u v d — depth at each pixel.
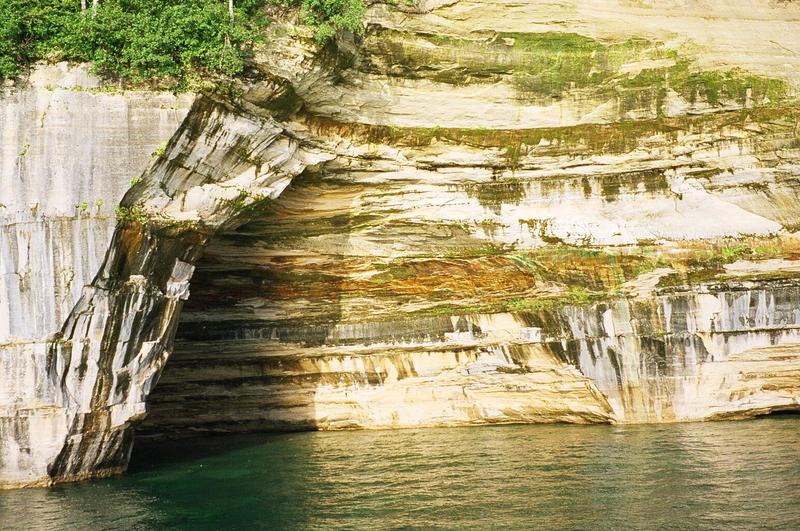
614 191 19.22
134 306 14.30
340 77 16.75
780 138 18.34
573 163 19.17
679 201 18.94
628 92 18.80
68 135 13.73
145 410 14.88
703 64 18.61
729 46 18.62
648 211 19.03
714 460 14.30
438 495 12.87
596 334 18.64
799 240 18.12
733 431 16.84
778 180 18.42
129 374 14.48
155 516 12.03
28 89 13.67
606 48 18.69
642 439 16.52
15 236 13.48
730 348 18.08
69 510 12.36
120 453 14.95
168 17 14.24
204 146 14.70
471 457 15.72
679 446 15.60
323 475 14.70
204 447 18.41
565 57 18.59
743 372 18.12
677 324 18.25
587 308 18.69
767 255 18.22
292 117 16.42
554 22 18.45
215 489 13.77
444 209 19.33
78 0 14.34
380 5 16.95
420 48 17.62
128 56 13.87
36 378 13.42
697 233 18.66
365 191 18.91
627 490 12.65
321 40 15.43
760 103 18.48
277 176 16.36
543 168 19.25
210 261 18.92
